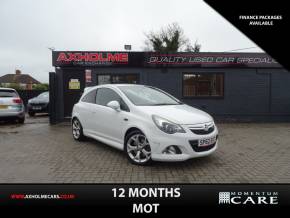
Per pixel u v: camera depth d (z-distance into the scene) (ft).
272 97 38.99
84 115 22.31
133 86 20.74
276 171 15.72
